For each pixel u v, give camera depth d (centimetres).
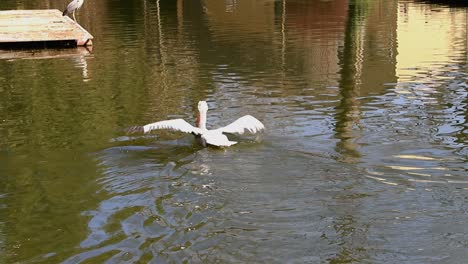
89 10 3184
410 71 1509
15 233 687
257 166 838
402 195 738
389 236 639
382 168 828
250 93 1304
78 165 886
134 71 1595
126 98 1295
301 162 852
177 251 618
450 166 834
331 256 602
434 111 1122
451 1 3069
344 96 1253
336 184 773
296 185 772
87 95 1334
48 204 757
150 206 730
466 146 919
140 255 615
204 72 1551
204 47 1955
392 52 1798
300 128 1024
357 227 658
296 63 1652
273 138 965
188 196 749
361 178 791
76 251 636
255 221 677
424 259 594
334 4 3077
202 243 632
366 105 1179
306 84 1384
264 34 2212
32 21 2206
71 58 1820
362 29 2305
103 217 711
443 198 729
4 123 1127
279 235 645
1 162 911
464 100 1201
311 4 3095
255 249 617
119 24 2608
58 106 1245
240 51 1866
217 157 880
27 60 1805
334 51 1842
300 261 594
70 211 734
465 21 2402
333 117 1091
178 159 880
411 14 2697
